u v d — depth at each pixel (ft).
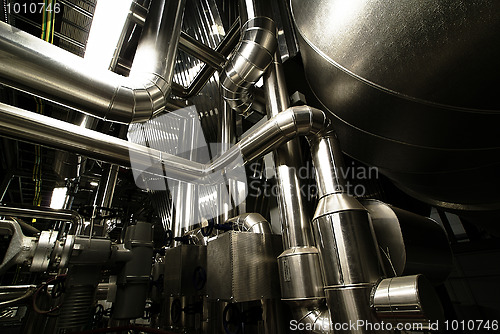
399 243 4.86
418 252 5.04
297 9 5.72
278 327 5.24
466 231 10.36
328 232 4.26
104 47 4.91
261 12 5.88
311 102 8.23
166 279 6.88
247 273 4.88
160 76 4.47
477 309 9.27
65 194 14.16
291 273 4.55
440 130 5.28
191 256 6.57
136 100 4.11
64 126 4.94
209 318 6.70
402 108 5.13
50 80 3.48
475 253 9.73
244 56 5.62
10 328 12.50
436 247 5.58
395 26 4.24
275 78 6.30
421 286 3.47
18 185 17.90
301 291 4.35
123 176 13.79
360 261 3.93
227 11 8.64
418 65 4.39
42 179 15.71
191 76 9.82
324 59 5.49
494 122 4.84
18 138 4.55
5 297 7.19
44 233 5.76
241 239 5.07
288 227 5.09
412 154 6.25
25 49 3.26
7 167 14.46
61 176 11.23
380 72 4.82
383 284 3.78
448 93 4.53
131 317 6.19
